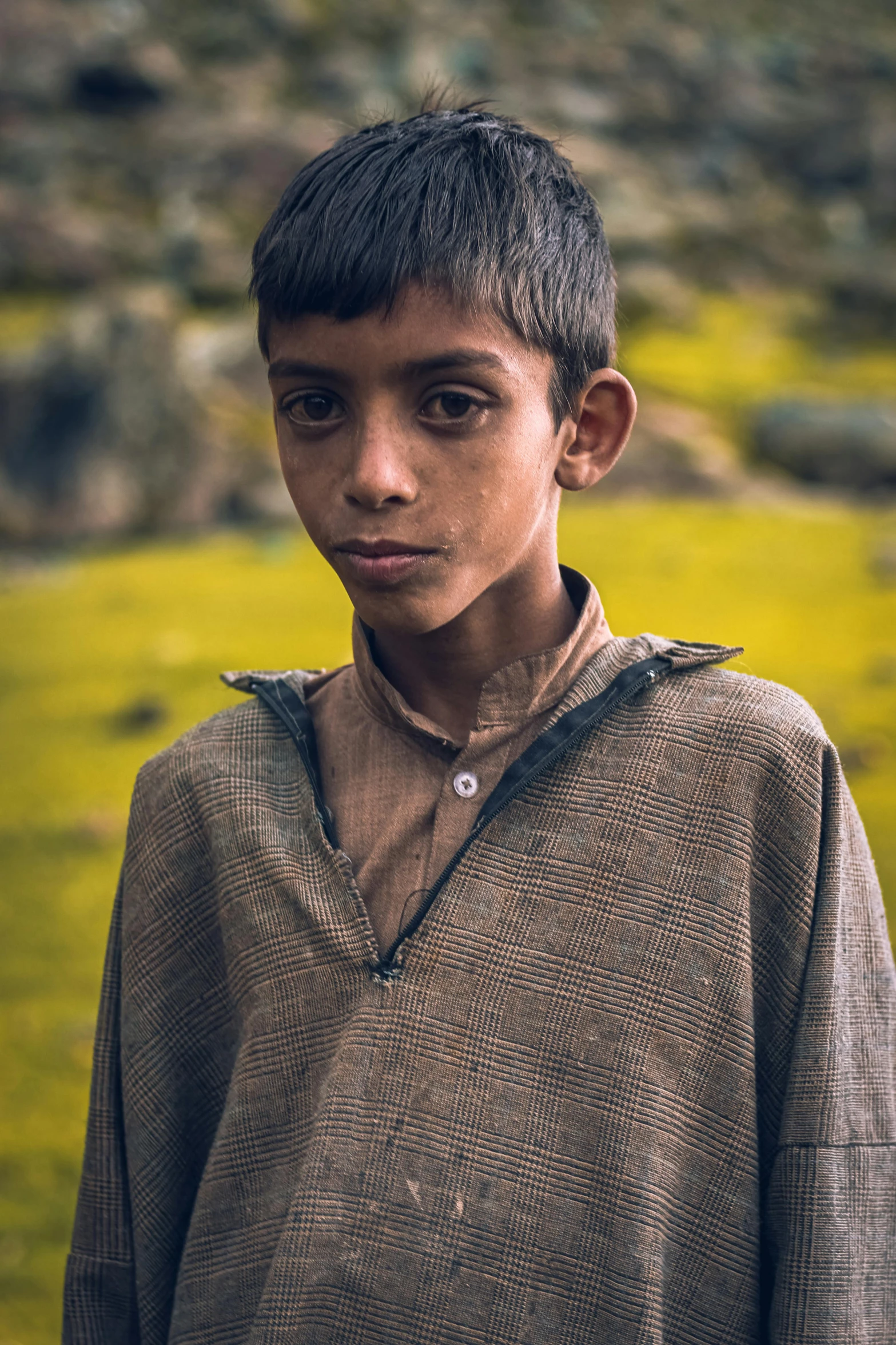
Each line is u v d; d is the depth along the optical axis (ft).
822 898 3.13
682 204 77.66
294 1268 3.02
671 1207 3.02
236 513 31.60
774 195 84.53
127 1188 3.76
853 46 113.70
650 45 106.22
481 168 2.99
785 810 3.13
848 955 3.15
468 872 3.13
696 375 45.06
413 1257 2.98
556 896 3.09
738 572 21.81
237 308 52.03
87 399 31.68
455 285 2.82
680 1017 3.04
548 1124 3.01
